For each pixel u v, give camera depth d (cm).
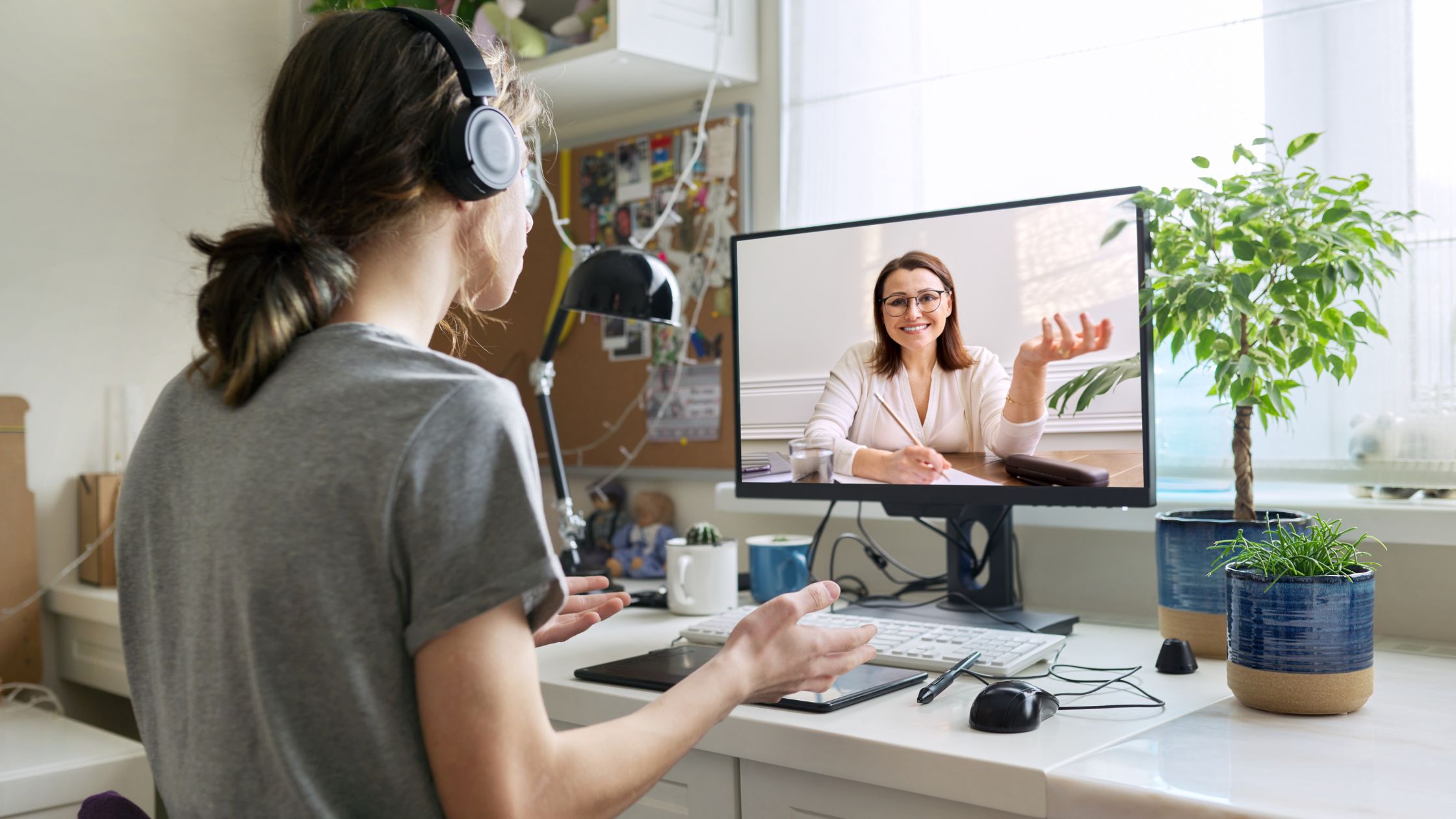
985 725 89
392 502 53
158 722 62
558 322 168
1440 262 130
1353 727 89
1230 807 69
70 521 210
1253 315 115
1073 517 150
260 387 59
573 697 108
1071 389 125
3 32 203
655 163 204
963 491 133
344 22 64
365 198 61
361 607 54
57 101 209
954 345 133
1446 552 128
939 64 172
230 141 230
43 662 207
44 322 208
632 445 208
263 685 54
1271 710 93
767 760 94
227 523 56
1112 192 123
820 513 178
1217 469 143
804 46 187
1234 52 145
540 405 171
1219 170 147
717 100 198
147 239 220
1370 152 135
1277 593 93
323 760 54
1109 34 156
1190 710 95
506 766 54
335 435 55
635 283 153
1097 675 109
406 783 55
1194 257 125
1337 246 112
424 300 65
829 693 99
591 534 201
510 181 66
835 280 142
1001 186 166
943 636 116
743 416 150
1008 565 141
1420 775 76
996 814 81
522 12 203
